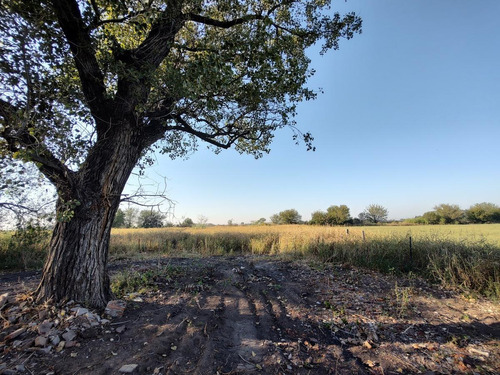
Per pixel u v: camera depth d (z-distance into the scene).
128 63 4.21
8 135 3.38
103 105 4.19
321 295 5.80
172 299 4.85
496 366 3.29
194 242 14.92
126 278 5.86
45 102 3.64
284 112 5.77
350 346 3.71
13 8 2.77
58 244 4.00
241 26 5.23
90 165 4.15
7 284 5.71
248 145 8.13
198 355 3.18
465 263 7.02
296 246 11.84
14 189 3.29
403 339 3.96
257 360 3.18
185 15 4.38
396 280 7.21
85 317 3.54
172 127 5.42
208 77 3.81
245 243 15.38
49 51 3.32
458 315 4.96
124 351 3.09
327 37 6.13
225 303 4.95
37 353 2.92
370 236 10.38
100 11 4.24
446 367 3.24
